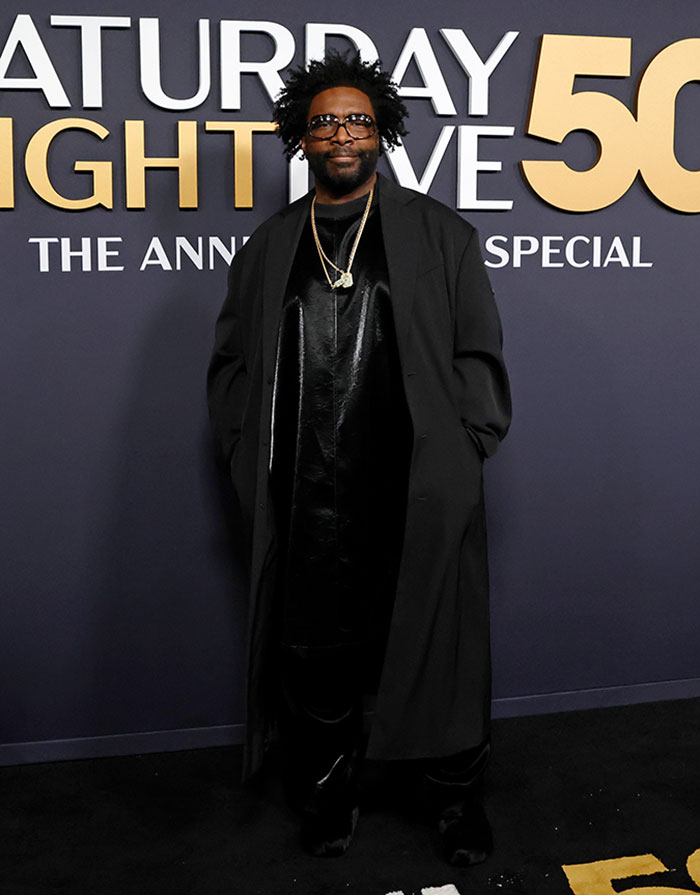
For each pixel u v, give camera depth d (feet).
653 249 9.43
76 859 7.59
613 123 9.09
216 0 8.48
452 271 7.38
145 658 9.15
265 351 7.18
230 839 7.88
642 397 9.61
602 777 8.64
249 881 7.35
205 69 8.50
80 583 8.96
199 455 8.96
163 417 8.87
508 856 7.59
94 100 8.38
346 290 7.16
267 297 7.27
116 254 8.61
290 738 8.15
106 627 9.06
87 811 8.24
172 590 9.11
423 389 7.14
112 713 9.18
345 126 7.06
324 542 7.20
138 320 8.73
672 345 9.60
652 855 7.58
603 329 9.44
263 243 7.62
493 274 9.16
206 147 8.61
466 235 7.48
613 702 9.95
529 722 9.63
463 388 7.36
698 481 9.84
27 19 8.23
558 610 9.75
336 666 7.55
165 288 8.73
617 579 9.82
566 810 8.16
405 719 7.32
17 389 8.64
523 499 9.53
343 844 7.66
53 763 9.07
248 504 7.47
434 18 8.80
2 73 8.25
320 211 7.38
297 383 7.21
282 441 7.27
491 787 8.49
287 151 7.84
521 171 9.07
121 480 8.90
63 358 8.66
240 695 9.36
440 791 7.81
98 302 8.65
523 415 9.41
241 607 9.22
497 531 9.53
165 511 9.00
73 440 8.78
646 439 9.68
